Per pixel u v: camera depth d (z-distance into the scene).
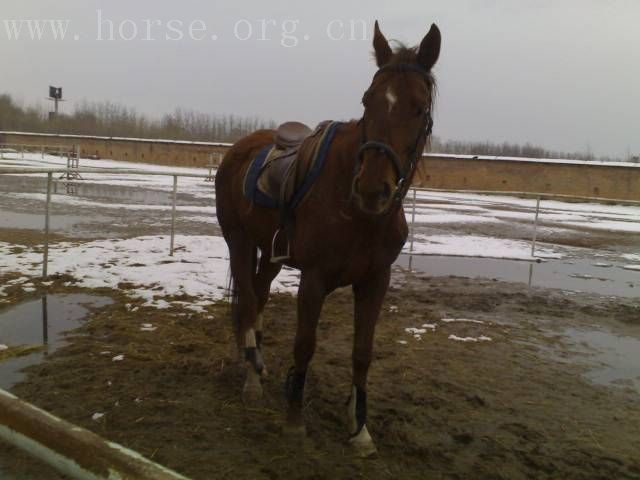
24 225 11.43
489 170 34.22
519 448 3.31
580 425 3.68
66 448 1.28
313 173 3.11
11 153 44.34
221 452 3.05
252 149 4.25
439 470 3.02
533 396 4.14
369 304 3.17
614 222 20.06
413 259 10.19
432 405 3.84
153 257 8.45
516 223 17.81
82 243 9.41
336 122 3.34
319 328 5.52
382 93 2.68
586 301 7.51
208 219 14.10
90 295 6.16
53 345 4.59
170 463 2.90
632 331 6.16
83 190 22.14
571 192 32.03
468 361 4.82
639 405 4.09
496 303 7.07
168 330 5.06
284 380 4.13
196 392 3.81
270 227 3.68
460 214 20.02
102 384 3.83
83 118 79.19
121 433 3.19
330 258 2.99
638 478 3.03
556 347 5.43
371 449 3.13
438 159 35.53
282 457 3.04
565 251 12.19
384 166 2.60
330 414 3.58
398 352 4.94
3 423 1.41
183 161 46.03
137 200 18.94
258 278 4.34
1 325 5.05
